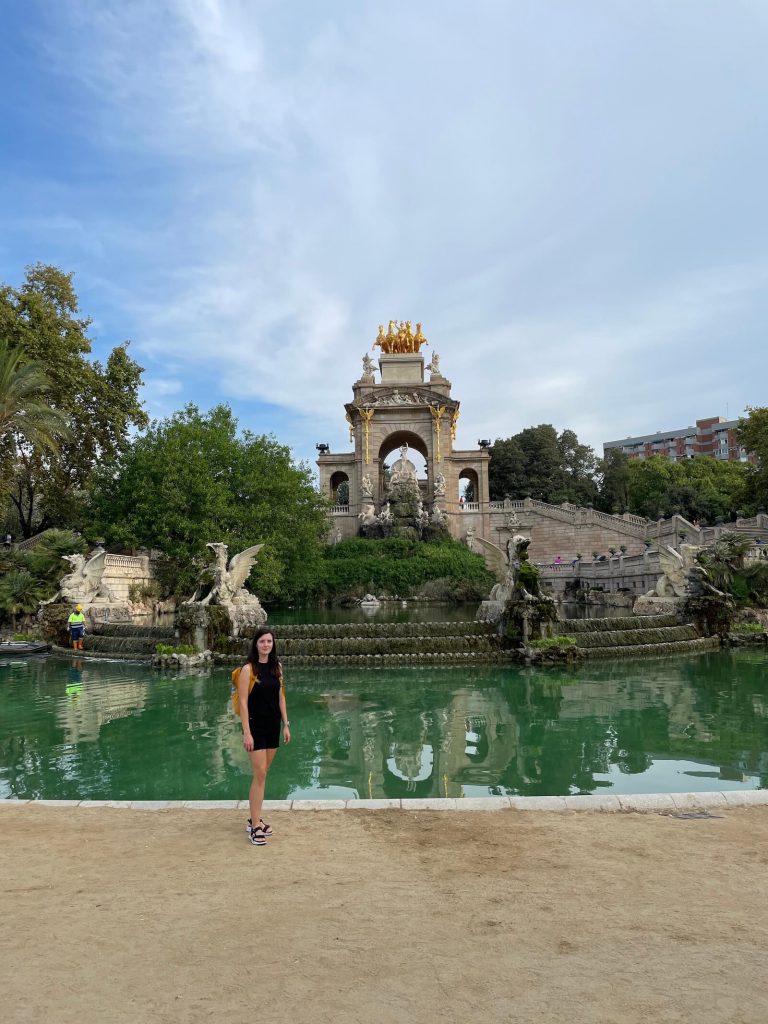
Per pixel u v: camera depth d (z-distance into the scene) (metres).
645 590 47.09
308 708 17.61
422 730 15.35
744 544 33.00
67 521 50.03
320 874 6.57
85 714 17.27
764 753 13.30
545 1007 4.35
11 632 32.34
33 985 4.63
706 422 162.25
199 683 21.45
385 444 87.38
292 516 43.62
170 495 37.75
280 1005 4.40
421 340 92.69
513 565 26.33
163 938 5.30
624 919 5.56
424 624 25.72
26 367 32.22
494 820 8.10
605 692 19.33
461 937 5.28
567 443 102.88
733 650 27.31
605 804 8.53
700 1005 4.36
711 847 7.16
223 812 8.52
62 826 8.04
